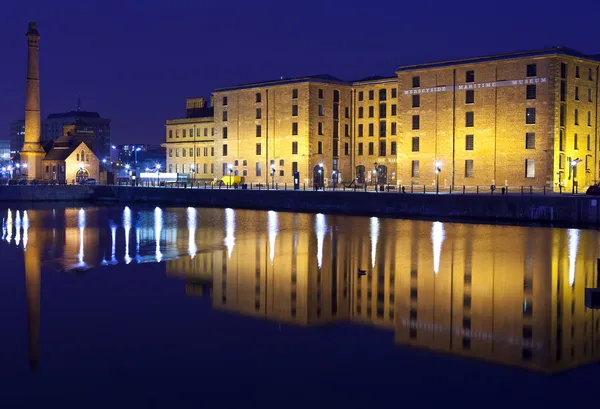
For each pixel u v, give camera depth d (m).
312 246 42.38
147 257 37.94
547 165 77.56
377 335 20.16
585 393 15.13
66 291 27.14
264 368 17.03
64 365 17.30
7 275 31.42
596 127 84.81
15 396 15.20
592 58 85.00
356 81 112.62
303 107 106.69
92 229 56.59
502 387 15.53
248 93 115.31
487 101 82.50
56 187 113.12
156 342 19.34
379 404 14.58
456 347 18.78
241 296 26.11
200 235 50.44
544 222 56.31
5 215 75.62
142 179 141.38
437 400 14.77
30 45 125.69
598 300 24.08
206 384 15.91
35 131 128.25
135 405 14.69
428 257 36.72
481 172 83.12
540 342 19.17
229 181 111.94
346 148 112.38
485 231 50.66
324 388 15.57
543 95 77.94
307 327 21.11
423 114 88.56
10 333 20.31
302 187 106.62
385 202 69.06
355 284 28.64
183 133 137.75
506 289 27.19
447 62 86.19
